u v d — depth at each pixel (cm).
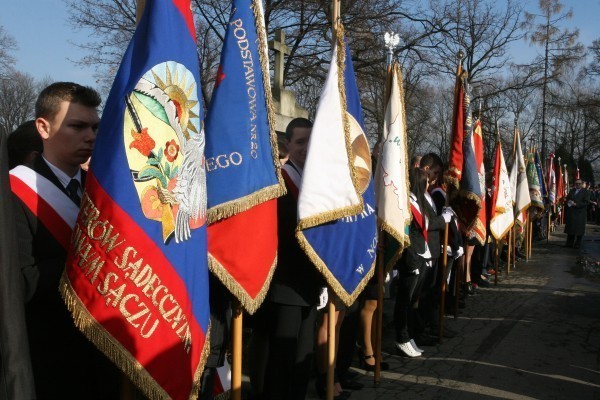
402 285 556
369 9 1588
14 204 221
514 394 466
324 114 368
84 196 216
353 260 376
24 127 306
